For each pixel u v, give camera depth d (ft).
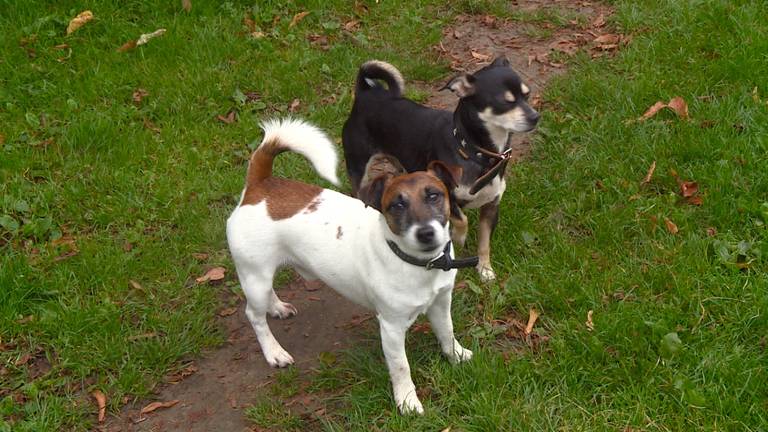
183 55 11.16
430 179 6.79
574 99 10.21
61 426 7.45
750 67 9.96
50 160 9.77
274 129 7.40
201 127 10.22
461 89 8.05
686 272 7.86
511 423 6.97
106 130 9.98
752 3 10.98
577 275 8.04
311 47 11.64
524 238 8.52
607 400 7.11
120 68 10.97
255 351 7.98
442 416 7.16
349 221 7.13
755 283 7.65
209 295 8.41
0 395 7.65
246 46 11.48
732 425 6.79
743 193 8.50
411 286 6.86
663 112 9.74
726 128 9.20
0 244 8.89
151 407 7.55
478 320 7.93
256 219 7.34
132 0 12.17
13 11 11.76
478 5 12.46
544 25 11.98
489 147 8.14
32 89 10.68
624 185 8.87
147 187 9.52
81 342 7.97
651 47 10.70
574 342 7.46
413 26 12.03
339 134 10.18
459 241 8.32
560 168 9.25
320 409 7.43
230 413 7.49
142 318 8.23
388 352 7.12
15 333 8.04
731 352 7.24
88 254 8.67
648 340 7.43
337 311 8.26
